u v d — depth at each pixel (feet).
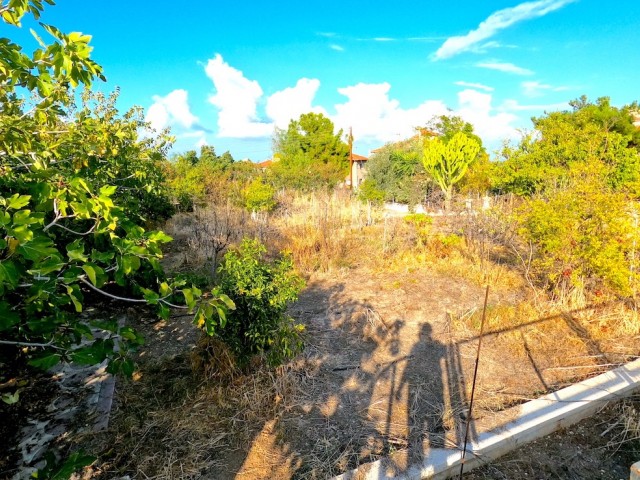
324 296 19.93
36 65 6.40
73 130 9.45
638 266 15.90
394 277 22.47
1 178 7.72
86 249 12.30
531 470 9.14
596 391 11.21
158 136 23.04
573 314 16.29
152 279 10.93
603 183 18.60
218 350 11.74
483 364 13.33
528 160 38.27
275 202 43.09
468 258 24.70
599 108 61.67
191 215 38.65
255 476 8.79
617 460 9.41
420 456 8.97
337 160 101.24
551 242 16.60
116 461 9.02
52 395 11.36
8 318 5.67
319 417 10.75
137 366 13.05
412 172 59.36
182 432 9.94
